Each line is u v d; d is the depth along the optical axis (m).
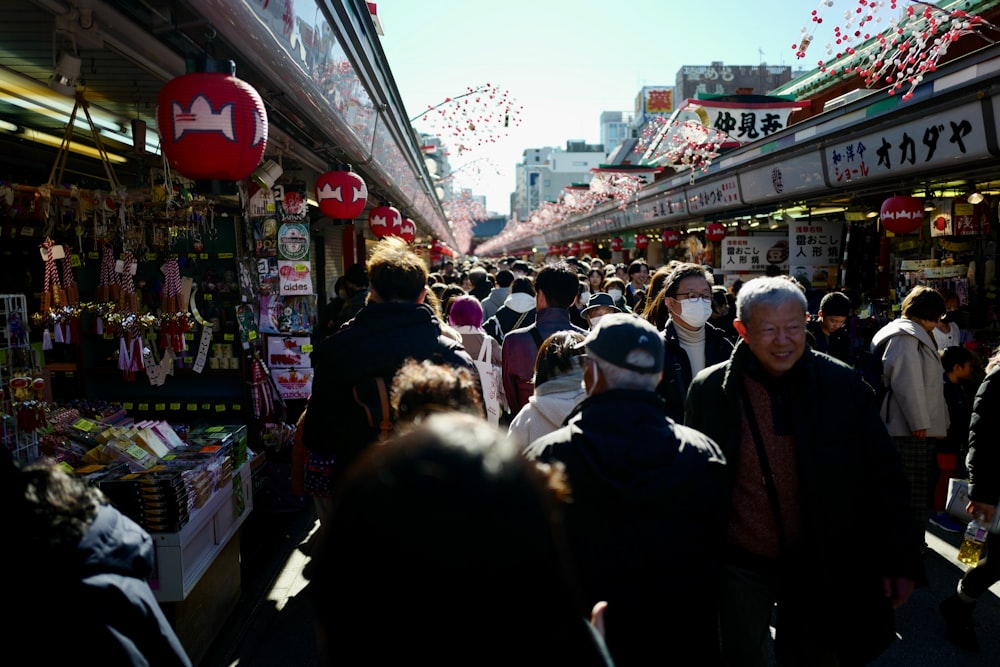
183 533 3.09
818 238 10.06
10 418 2.86
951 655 3.32
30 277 5.39
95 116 4.04
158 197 4.20
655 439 1.78
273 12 2.85
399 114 8.12
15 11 2.48
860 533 2.24
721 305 4.47
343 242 12.20
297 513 5.30
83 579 1.29
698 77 36.47
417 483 0.93
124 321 4.20
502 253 72.06
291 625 3.67
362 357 2.45
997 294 7.78
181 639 3.13
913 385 3.98
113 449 3.35
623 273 11.70
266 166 4.76
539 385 2.96
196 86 2.39
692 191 12.24
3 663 1.21
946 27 7.16
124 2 2.31
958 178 6.71
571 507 1.74
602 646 1.10
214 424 4.67
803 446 2.21
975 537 3.51
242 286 5.13
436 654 0.90
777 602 2.37
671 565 1.74
